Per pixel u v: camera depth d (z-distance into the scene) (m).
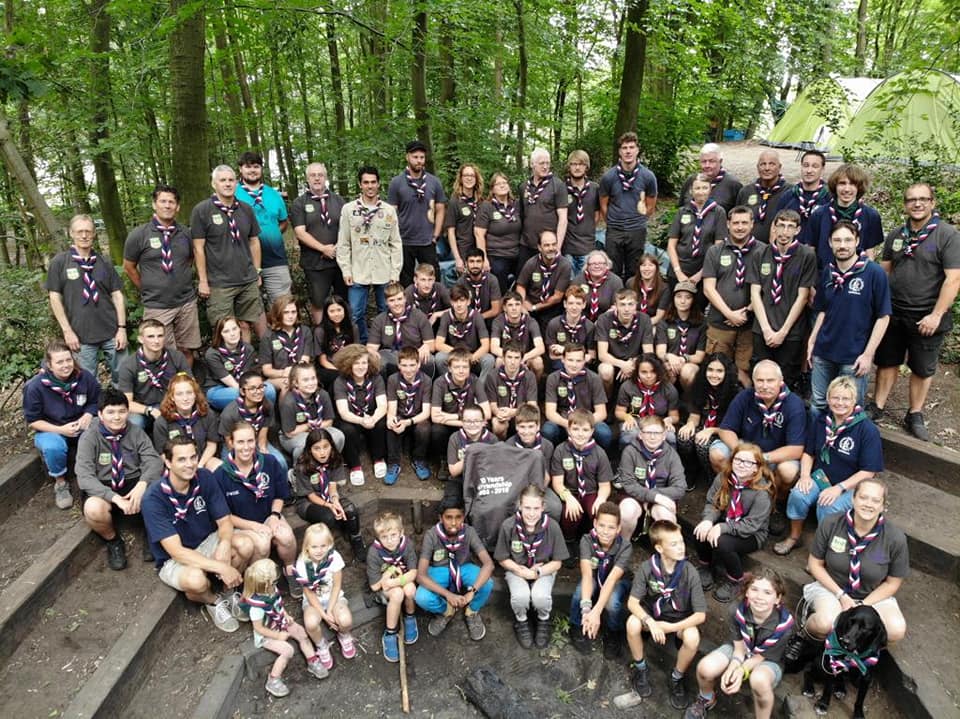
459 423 5.76
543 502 4.58
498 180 6.81
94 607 4.51
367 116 11.43
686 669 4.29
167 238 5.63
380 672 4.59
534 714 4.14
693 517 5.29
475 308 6.60
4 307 6.17
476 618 4.86
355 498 5.61
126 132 7.95
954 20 8.38
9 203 9.49
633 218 6.97
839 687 4.08
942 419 5.64
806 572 4.71
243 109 10.29
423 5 7.46
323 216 6.52
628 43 9.51
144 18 7.84
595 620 4.45
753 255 5.43
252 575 4.28
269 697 4.35
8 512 5.10
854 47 18.09
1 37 6.68
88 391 5.26
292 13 7.20
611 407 6.15
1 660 4.05
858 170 5.07
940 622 4.34
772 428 4.92
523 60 10.16
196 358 6.36
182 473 4.37
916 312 5.12
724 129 18.42
